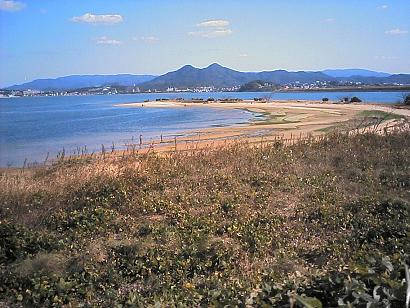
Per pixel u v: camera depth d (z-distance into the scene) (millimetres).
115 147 26719
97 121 52469
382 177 12156
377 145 16219
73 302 6367
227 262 7309
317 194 10719
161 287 6613
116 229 8906
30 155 25516
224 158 14328
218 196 10516
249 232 8406
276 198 10664
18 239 8070
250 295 5273
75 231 8727
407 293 4020
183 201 10352
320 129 29734
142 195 10609
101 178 11516
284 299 4707
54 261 7297
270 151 15539
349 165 13547
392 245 7480
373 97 99875
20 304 6410
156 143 26656
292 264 7148
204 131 32938
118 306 5977
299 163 13883
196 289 6418
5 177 12688
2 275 6973
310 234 8625
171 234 8320
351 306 4055
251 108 64000
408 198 10148
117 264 7316
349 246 7879
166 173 12305
